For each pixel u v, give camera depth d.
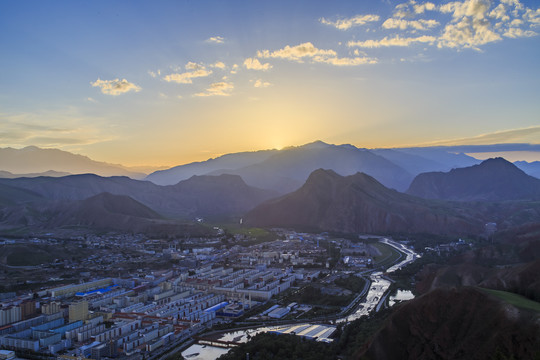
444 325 181.25
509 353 157.12
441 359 172.88
